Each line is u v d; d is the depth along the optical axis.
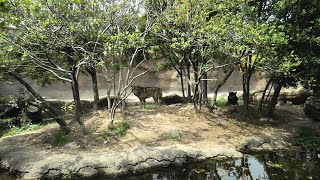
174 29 13.20
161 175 9.79
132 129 12.35
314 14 12.85
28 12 9.09
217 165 10.45
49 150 10.87
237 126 13.98
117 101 13.07
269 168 10.09
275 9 12.84
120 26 13.55
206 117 14.70
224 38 12.02
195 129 13.17
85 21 10.62
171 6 13.89
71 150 10.77
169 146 11.02
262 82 26.28
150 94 16.64
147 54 19.34
